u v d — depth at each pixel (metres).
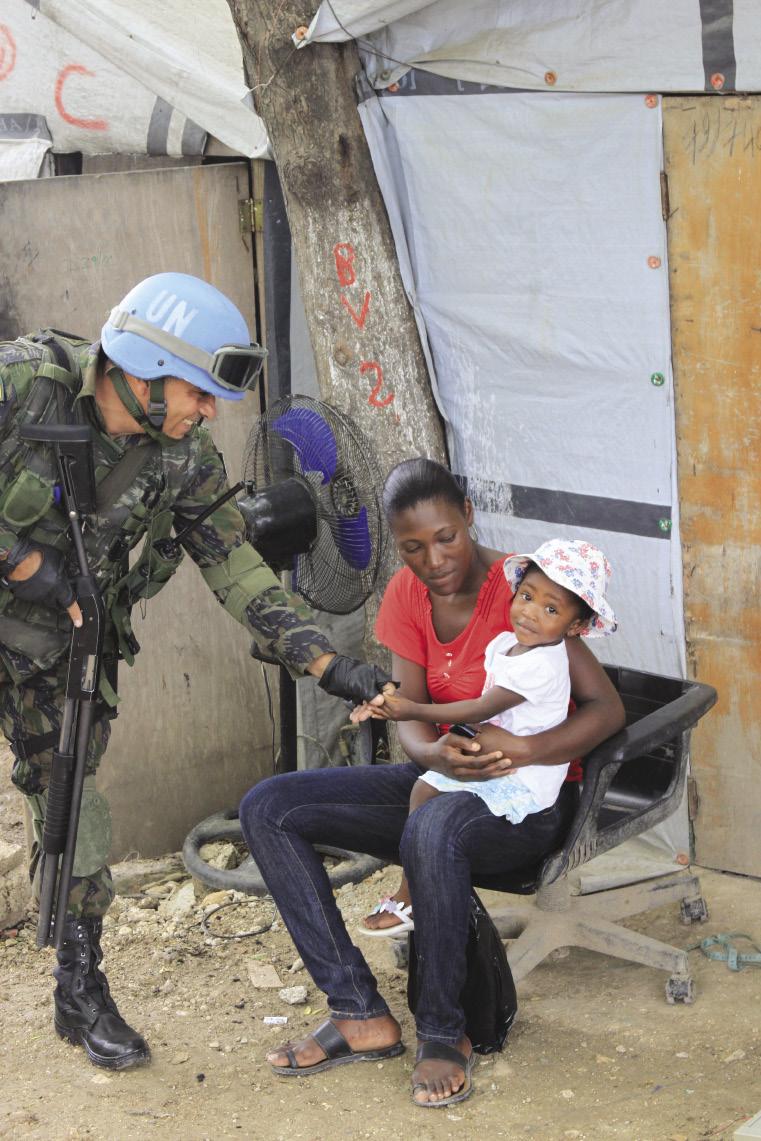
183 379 3.00
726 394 4.01
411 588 3.44
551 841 3.32
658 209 3.98
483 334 4.42
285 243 4.84
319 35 4.09
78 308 4.64
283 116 4.28
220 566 3.52
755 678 4.15
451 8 4.12
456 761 3.19
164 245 4.73
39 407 3.03
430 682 3.45
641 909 3.91
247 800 3.43
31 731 3.37
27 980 4.01
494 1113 3.11
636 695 3.75
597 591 3.10
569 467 4.37
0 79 5.34
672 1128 2.98
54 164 5.42
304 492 4.12
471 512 3.38
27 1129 3.11
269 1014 3.72
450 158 4.30
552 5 3.97
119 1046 3.40
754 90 3.73
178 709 4.99
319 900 3.38
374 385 4.47
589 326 4.20
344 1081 3.29
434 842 3.13
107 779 4.90
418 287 4.52
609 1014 3.56
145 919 4.46
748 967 3.76
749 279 3.89
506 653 3.26
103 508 3.18
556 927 3.74
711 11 3.73
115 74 5.17
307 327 4.73
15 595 3.19
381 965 3.98
